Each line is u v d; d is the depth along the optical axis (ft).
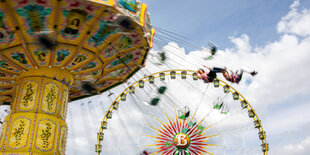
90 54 55.83
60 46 51.75
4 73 60.08
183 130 91.40
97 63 60.08
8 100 74.49
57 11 41.93
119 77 70.13
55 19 43.86
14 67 57.52
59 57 55.52
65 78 59.88
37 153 50.47
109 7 41.47
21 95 55.72
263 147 91.61
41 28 45.60
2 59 54.34
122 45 54.85
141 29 48.96
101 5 40.81
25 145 50.47
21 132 51.65
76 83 67.15
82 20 45.09
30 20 43.65
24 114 53.21
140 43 54.90
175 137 90.22
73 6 41.11
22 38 47.39
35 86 56.29
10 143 50.98
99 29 48.32
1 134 53.88
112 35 50.72
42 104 54.90
